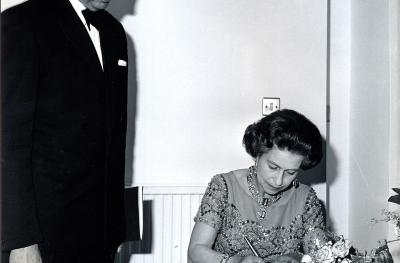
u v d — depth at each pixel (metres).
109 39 1.90
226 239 1.78
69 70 1.65
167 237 2.69
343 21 2.96
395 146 2.34
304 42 2.84
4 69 1.48
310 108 2.85
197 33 2.76
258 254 1.78
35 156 1.59
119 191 1.94
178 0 2.74
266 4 2.81
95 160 1.73
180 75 2.75
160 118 2.74
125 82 2.03
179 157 2.76
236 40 2.79
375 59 2.56
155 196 2.68
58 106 1.62
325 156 2.87
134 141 2.72
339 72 2.97
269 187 1.70
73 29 1.67
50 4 1.65
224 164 2.80
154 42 2.72
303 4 2.84
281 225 1.81
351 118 2.92
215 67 2.78
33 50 1.55
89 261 1.75
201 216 1.75
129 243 2.65
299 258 1.70
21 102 1.51
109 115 1.77
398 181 2.31
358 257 1.31
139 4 2.70
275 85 2.83
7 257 1.54
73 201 1.67
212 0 2.76
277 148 1.59
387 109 2.40
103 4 1.76
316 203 1.88
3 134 1.47
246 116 2.81
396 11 2.36
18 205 1.49
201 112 2.77
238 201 1.78
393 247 2.17
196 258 1.65
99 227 1.77
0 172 1.40
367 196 2.64
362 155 2.73
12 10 1.55
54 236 1.62
